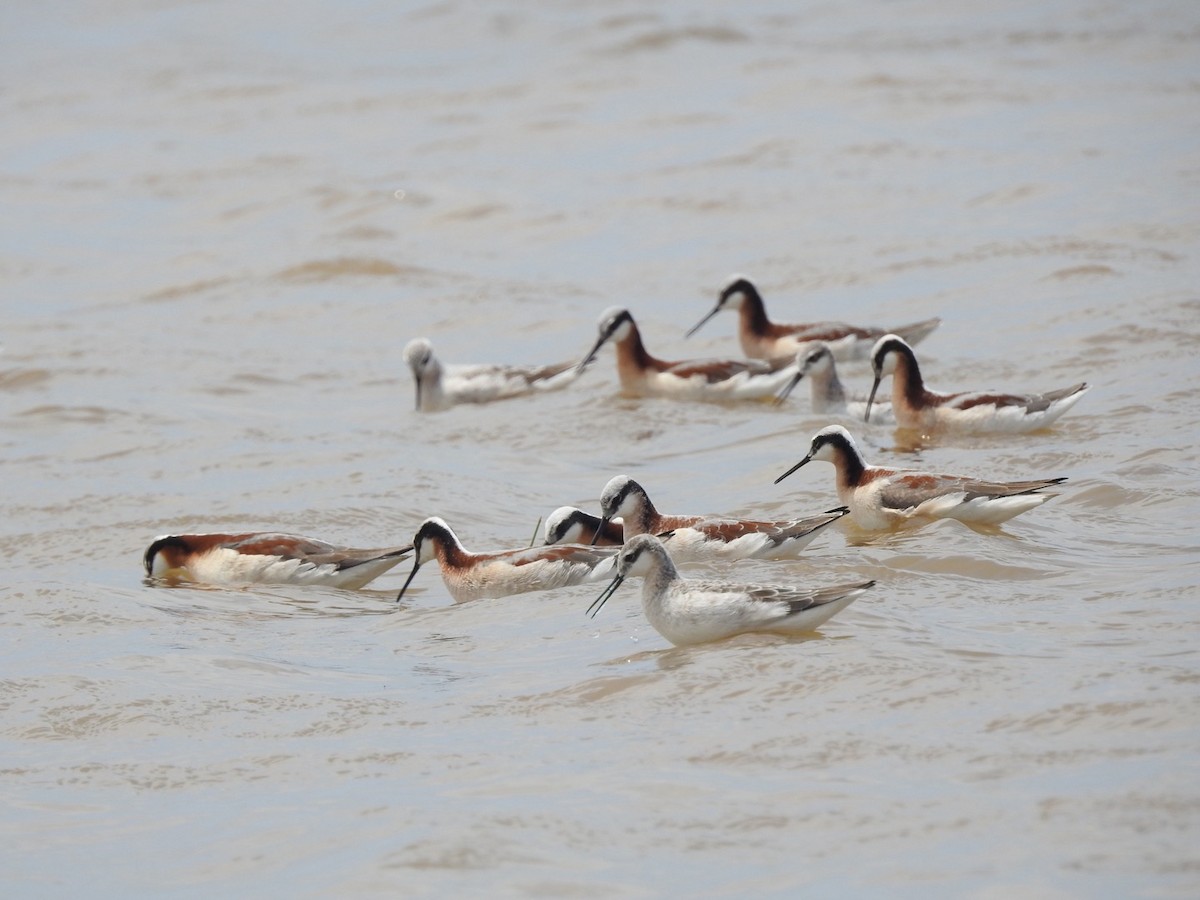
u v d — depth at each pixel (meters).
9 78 53.72
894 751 10.10
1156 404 19.28
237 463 19.84
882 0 57.00
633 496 15.17
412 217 35.16
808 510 16.77
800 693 11.12
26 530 17.62
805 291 27.73
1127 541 14.54
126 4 65.19
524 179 37.56
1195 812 8.89
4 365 25.34
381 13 60.06
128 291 30.92
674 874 8.80
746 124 40.56
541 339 26.75
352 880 8.96
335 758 10.88
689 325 27.05
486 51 53.25
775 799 9.58
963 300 25.69
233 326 28.11
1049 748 9.91
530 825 9.47
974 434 19.09
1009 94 41.47
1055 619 12.32
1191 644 11.49
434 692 12.04
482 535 16.84
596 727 10.96
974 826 9.02
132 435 21.27
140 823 10.14
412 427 21.92
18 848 9.86
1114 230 28.50
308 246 33.34
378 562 15.43
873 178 34.72
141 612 14.68
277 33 58.66
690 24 52.59
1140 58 45.00
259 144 43.22
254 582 15.70
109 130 46.06
